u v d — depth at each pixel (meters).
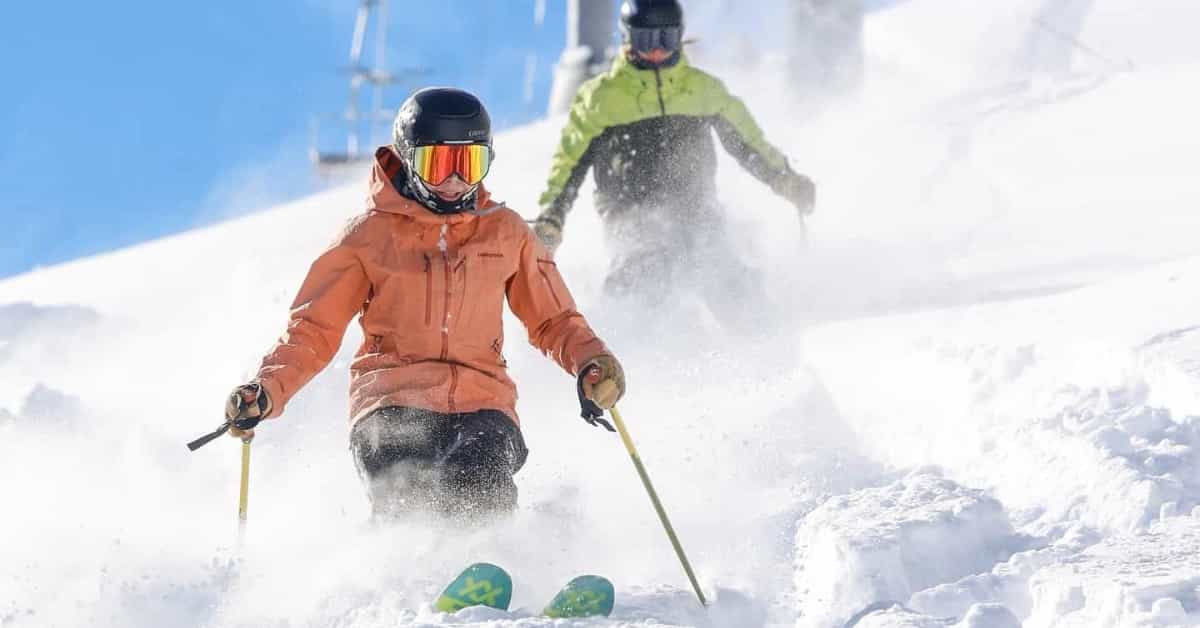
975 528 9.60
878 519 9.46
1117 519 9.66
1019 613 8.36
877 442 13.01
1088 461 10.38
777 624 8.91
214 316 20.91
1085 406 11.59
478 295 9.90
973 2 64.38
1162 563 8.27
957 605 8.40
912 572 9.09
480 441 9.65
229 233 36.94
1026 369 12.80
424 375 9.80
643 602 8.91
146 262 34.41
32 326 20.44
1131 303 14.35
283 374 9.52
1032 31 47.59
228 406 9.31
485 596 8.62
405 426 9.70
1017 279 18.48
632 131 16.02
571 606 8.48
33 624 9.33
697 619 8.88
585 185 33.81
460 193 9.76
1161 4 48.62
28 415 13.57
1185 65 38.41
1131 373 11.95
